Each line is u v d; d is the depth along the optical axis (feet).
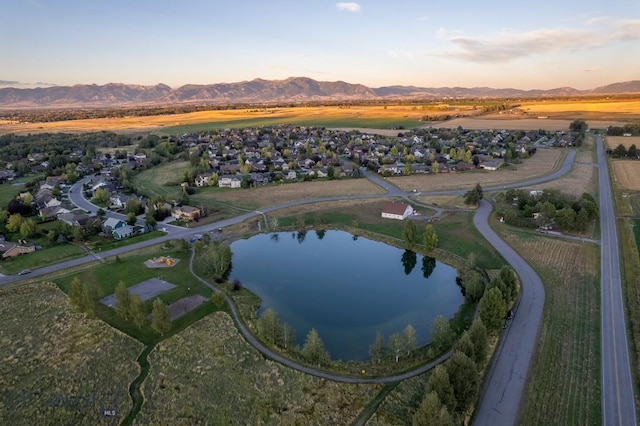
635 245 330.54
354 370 199.00
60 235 369.09
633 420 162.30
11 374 202.49
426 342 226.38
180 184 590.96
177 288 284.61
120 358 213.25
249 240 390.01
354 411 175.01
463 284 291.79
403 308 268.21
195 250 348.18
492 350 205.05
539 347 206.69
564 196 431.43
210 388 190.08
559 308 242.37
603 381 183.32
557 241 345.10
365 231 400.26
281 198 509.76
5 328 238.68
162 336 230.07
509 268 249.75
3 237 378.53
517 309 241.76
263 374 198.18
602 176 573.74
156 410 177.88
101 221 411.54
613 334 216.74
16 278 298.56
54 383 196.13
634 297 251.80
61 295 275.39
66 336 231.09
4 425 172.45
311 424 169.37
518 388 179.83
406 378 191.83
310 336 207.21
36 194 538.47
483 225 391.45
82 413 178.60
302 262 342.64
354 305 272.31
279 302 276.00
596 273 285.43
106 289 283.38
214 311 255.50
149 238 378.53
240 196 524.11
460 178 592.19
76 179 630.74
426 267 330.54
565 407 169.17
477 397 173.47
